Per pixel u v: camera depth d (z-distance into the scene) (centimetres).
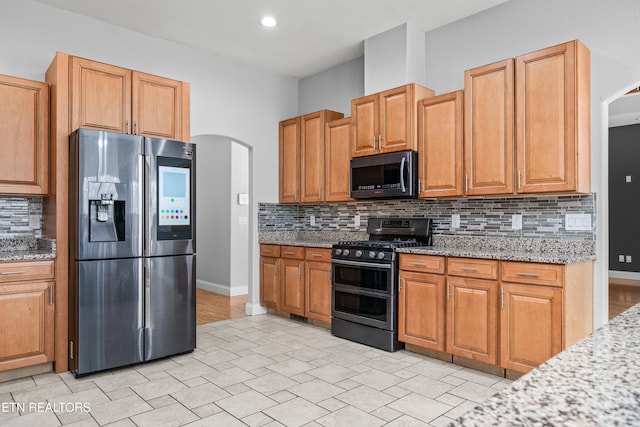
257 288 482
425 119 351
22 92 301
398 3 340
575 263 264
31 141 304
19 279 281
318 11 355
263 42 417
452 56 375
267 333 399
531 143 288
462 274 300
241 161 603
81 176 288
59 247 297
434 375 290
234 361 321
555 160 278
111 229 302
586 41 300
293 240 488
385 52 392
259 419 228
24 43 332
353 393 261
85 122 310
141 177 314
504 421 54
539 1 322
